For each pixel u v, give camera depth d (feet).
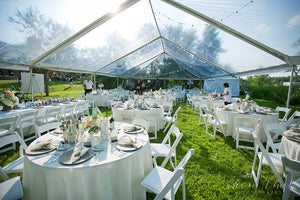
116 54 24.03
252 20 10.69
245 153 10.75
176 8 13.76
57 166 4.50
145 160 6.20
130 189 5.21
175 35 21.49
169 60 47.06
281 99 39.22
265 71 20.36
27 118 13.24
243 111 13.02
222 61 23.84
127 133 7.43
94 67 27.04
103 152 5.41
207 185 7.57
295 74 15.60
